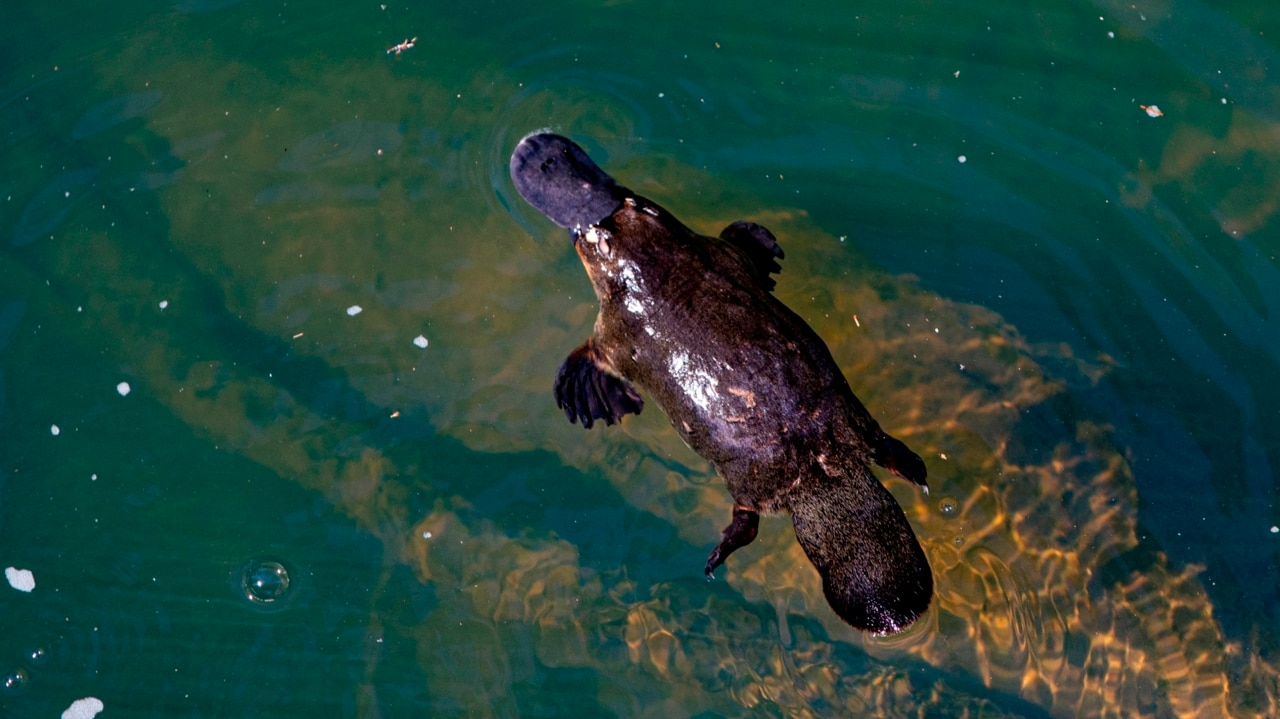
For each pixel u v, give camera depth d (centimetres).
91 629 221
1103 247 229
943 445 223
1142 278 228
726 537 213
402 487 225
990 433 223
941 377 225
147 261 233
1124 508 220
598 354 219
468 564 223
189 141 237
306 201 234
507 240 232
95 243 233
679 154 233
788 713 217
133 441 227
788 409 209
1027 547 219
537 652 220
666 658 220
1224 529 219
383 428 227
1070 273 229
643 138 234
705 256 215
